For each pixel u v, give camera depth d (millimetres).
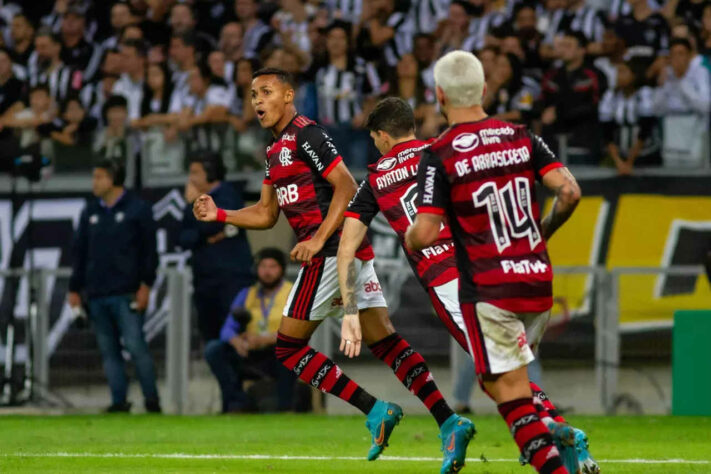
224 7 54562
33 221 45406
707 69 43812
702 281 39250
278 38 52281
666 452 24906
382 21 49812
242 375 39500
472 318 14891
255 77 21516
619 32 46375
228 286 39906
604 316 39500
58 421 35781
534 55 45969
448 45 49719
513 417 14797
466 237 15000
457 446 19078
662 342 39062
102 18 56938
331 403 39500
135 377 41906
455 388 38781
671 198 41594
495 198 14922
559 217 15156
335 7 53969
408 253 20391
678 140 41906
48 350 42719
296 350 21406
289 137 21281
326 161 20859
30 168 41562
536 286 14922
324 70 46188
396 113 20203
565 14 49938
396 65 46219
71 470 20734
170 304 41469
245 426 33406
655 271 39469
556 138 42375
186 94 49219
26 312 43125
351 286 18500
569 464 16125
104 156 45156
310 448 25828
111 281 39719
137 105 51219
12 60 55031
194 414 39750
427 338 39344
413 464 21969
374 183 19859
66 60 54812
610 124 42094
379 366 39438
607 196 41812
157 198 44344
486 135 15078
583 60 43406
